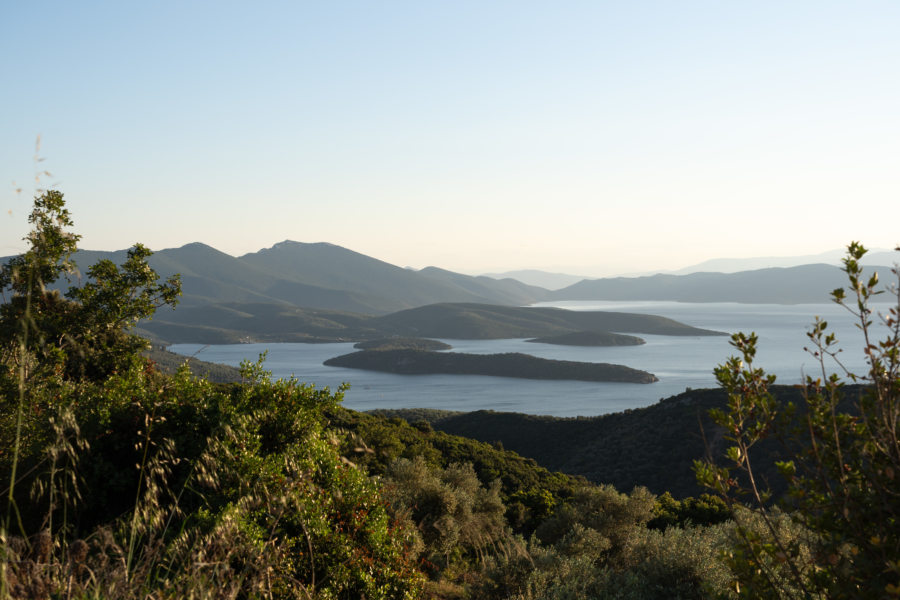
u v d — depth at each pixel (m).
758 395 3.17
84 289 17.77
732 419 3.16
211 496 5.37
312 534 7.09
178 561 3.44
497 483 24.73
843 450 2.91
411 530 10.35
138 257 19.52
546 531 17.94
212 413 8.17
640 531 14.00
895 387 2.78
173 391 8.59
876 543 2.61
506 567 10.66
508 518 25.31
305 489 7.22
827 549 2.79
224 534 3.64
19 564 2.77
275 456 7.77
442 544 14.45
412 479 18.06
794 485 2.93
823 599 2.98
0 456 4.86
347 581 7.26
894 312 2.83
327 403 10.00
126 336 18.31
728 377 3.29
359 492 8.60
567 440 98.19
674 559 9.50
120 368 15.55
